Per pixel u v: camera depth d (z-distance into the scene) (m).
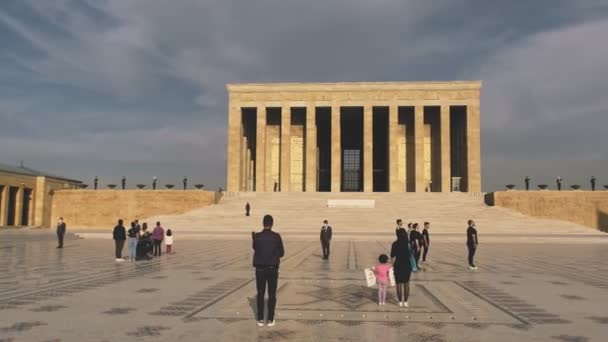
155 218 51.41
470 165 73.81
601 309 11.91
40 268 19.94
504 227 46.03
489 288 15.06
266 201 59.53
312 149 75.94
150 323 10.16
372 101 75.75
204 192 63.25
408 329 9.80
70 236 41.81
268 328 9.82
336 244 33.84
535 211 59.03
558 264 22.33
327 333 9.45
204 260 23.20
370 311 11.49
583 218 59.16
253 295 13.47
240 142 77.88
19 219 63.12
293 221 49.09
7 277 17.11
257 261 10.16
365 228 47.06
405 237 12.41
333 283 15.91
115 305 12.02
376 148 89.38
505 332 9.62
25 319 10.46
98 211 65.88
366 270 12.42
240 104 77.50
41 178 66.31
